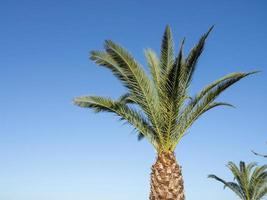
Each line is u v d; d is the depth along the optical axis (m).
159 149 14.95
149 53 15.31
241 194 32.12
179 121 14.81
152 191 14.71
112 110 14.76
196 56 13.76
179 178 14.73
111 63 14.28
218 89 14.36
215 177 32.62
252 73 13.88
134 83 14.33
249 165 32.00
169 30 14.47
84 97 14.54
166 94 14.05
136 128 14.92
